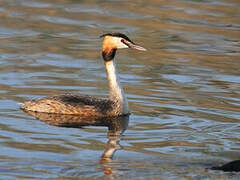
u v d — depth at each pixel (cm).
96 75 1766
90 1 2847
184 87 1655
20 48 2069
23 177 976
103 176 979
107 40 1428
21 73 1744
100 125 1317
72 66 1861
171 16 2575
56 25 2408
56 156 1085
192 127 1300
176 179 959
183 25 2442
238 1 2877
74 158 1075
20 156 1080
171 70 1847
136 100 1516
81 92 1575
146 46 2147
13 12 2580
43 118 1349
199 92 1605
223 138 1220
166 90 1616
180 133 1255
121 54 2061
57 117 1365
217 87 1661
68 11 2634
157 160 1067
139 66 1891
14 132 1231
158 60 1977
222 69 1877
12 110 1397
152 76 1767
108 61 1427
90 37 2253
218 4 2800
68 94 1449
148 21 2489
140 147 1155
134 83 1678
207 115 1395
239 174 988
